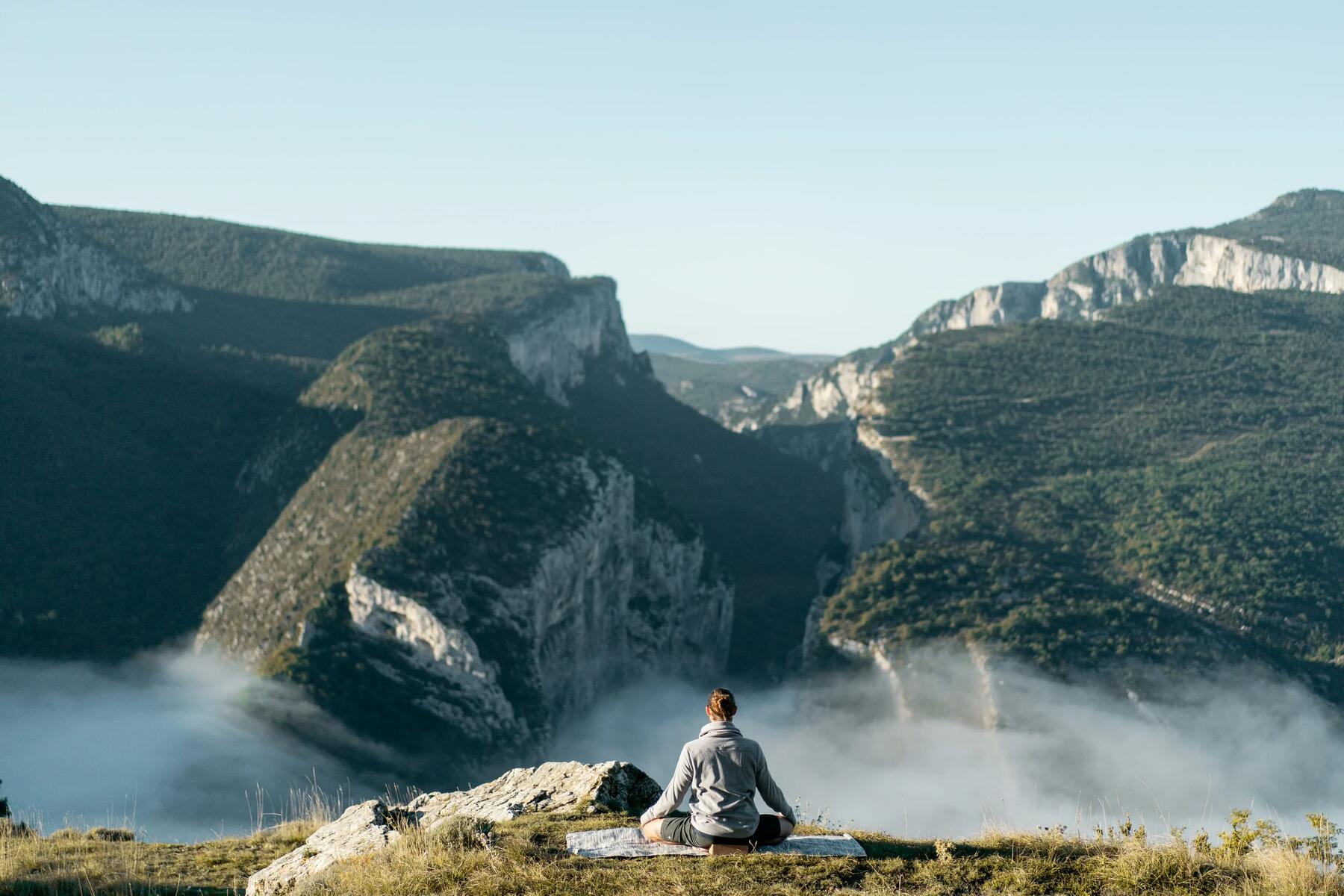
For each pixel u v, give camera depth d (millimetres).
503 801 14828
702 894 10844
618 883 11172
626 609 162750
